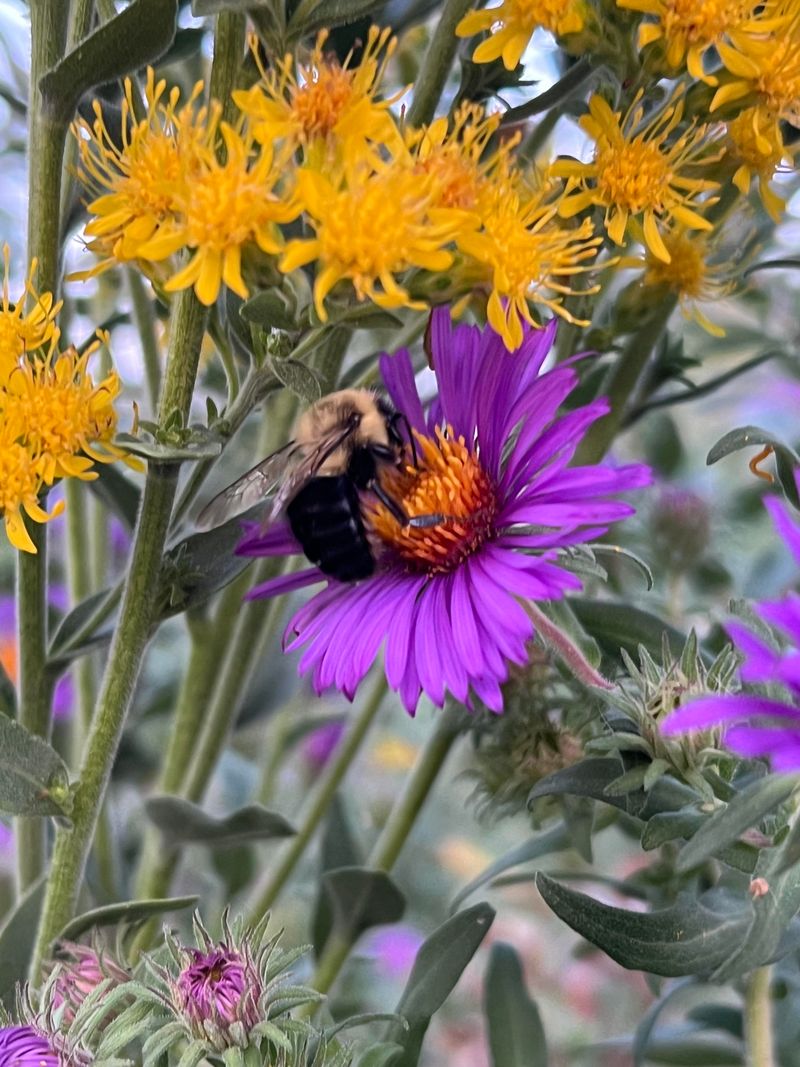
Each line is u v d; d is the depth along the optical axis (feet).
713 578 0.52
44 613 0.35
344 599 0.31
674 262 0.36
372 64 0.29
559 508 0.27
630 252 0.36
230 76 0.30
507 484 0.30
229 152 0.27
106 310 0.47
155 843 0.42
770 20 0.31
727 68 0.31
